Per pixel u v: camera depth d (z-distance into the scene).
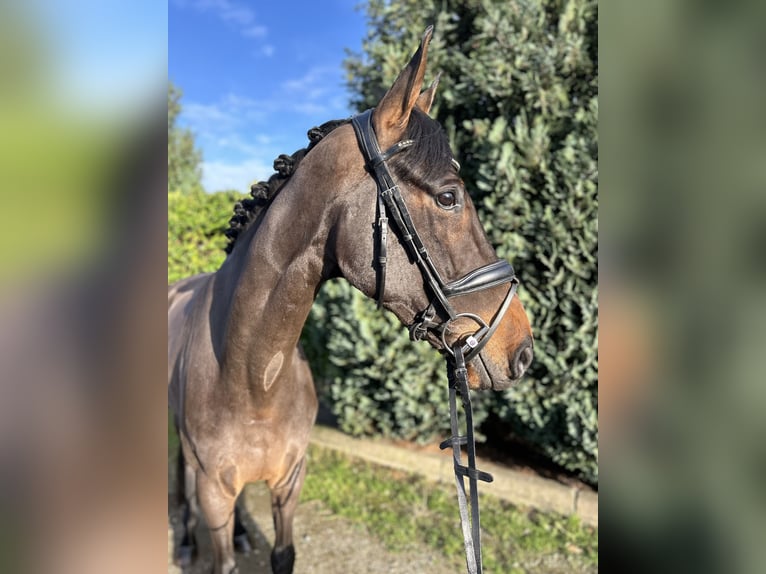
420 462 3.55
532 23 2.97
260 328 1.41
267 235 1.37
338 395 3.72
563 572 2.54
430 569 2.60
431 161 1.21
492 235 3.06
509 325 1.27
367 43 3.58
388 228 1.22
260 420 1.61
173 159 15.48
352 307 3.27
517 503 3.16
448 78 3.34
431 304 1.23
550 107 2.91
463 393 1.23
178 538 2.94
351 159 1.25
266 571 2.64
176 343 1.99
